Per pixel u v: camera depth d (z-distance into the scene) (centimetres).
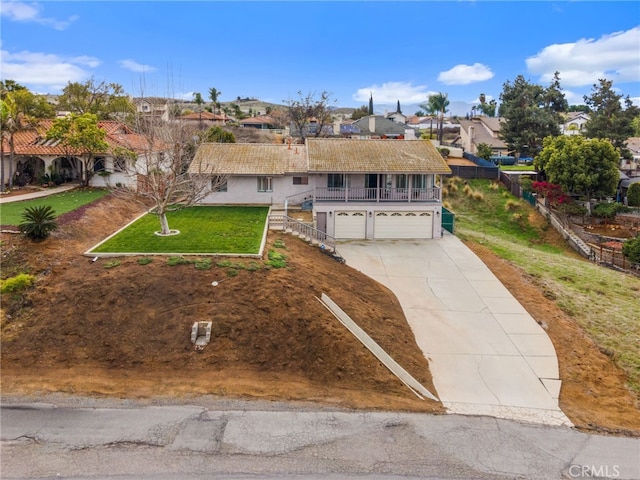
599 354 1827
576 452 1246
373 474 1114
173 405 1356
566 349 1838
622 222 3919
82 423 1259
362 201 3058
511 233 3769
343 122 8869
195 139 3562
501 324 2009
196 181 2341
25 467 1089
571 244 3541
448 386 1570
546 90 7512
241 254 2062
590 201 4106
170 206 2870
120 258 1967
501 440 1282
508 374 1658
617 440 1317
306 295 1856
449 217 3328
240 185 3284
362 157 3117
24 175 3372
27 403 1330
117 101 5144
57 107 5022
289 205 3309
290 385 1489
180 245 2148
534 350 1820
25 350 1530
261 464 1132
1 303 1667
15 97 3234
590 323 2066
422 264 2641
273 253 2170
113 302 1703
